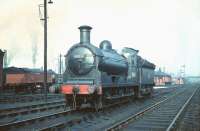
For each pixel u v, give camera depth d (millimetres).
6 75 43000
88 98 16984
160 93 41156
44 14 26844
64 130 11648
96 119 14531
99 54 17250
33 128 12094
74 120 13320
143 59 27672
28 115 16562
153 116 15641
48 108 19938
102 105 17562
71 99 17438
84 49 17375
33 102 25828
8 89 43094
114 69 19172
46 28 26891
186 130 11562
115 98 19562
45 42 26719
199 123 13188
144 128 11883
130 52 23609
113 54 20219
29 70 45000
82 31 17859
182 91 47781
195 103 23625
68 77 17703
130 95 23344
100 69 17109
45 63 26531
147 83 29141
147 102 25422
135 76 24672
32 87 45219
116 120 14312
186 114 16609
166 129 10891
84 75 17266
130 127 12094
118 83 20141
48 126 12227
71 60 17578
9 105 22594
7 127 11797
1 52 34312
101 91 16844
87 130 11570
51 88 17406
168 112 17469
